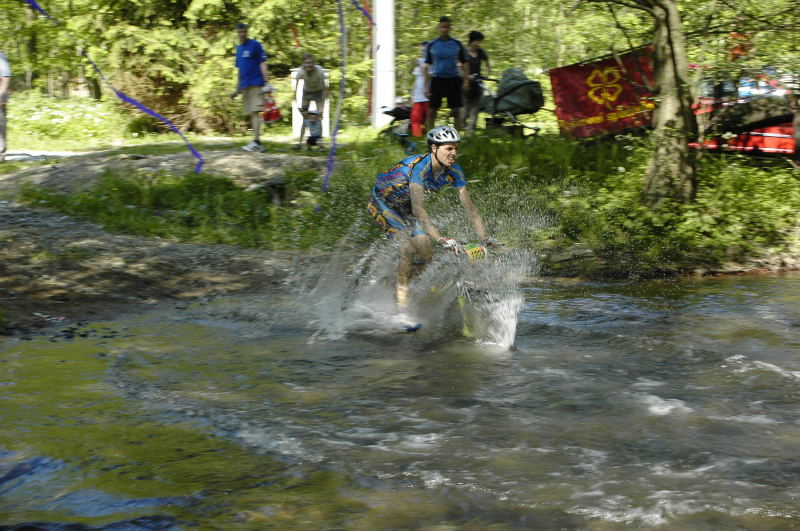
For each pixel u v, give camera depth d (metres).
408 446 3.41
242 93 12.41
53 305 5.80
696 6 9.63
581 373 4.48
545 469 3.17
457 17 19.02
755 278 7.30
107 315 5.66
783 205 8.71
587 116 10.82
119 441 3.43
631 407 3.90
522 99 11.62
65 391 4.05
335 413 3.81
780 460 3.26
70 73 22.28
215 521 2.74
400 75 20.08
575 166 9.89
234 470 3.16
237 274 7.02
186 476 3.10
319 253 7.97
